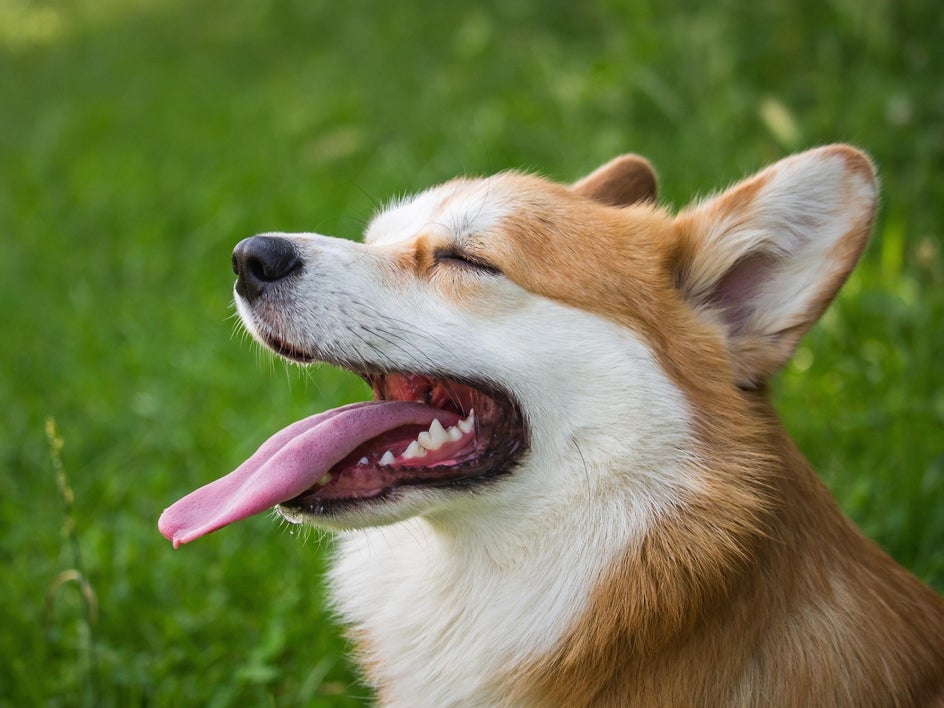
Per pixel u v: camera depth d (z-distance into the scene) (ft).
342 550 2.87
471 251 2.72
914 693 2.60
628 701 2.59
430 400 2.87
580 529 2.63
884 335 3.77
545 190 2.77
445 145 5.25
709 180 4.46
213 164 5.82
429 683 2.70
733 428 2.62
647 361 2.63
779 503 2.61
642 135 4.92
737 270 2.75
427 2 7.30
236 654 3.18
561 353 2.64
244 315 2.77
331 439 2.67
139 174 5.91
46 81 8.18
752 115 4.71
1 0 10.75
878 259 3.99
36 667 3.14
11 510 3.59
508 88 5.72
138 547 3.42
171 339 4.34
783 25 5.07
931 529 3.22
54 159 6.47
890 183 4.17
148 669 3.13
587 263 2.68
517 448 2.67
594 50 5.77
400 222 2.91
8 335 4.61
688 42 5.08
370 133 5.60
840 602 2.61
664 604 2.57
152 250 5.13
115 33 9.12
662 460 2.61
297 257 2.74
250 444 3.66
